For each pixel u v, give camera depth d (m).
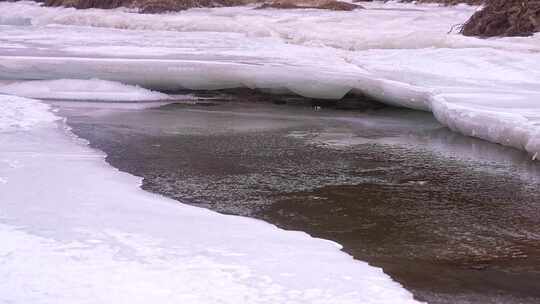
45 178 6.55
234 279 4.06
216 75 12.44
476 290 4.36
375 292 3.97
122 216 5.36
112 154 8.22
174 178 7.19
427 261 4.89
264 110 11.48
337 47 16.25
